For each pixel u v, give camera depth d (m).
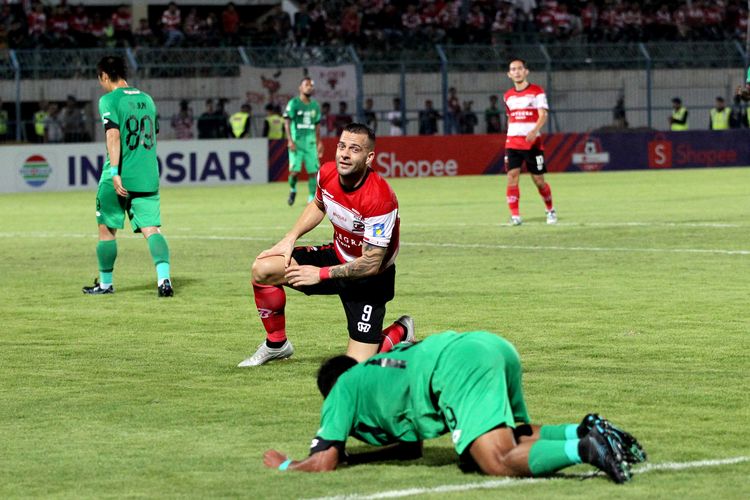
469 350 7.26
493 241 22.47
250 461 7.91
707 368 10.80
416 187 40.59
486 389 7.19
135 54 47.06
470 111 48.91
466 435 7.18
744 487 7.10
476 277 17.47
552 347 11.93
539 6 58.44
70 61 46.34
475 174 48.22
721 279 16.72
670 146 49.94
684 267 18.12
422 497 6.94
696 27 58.25
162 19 52.88
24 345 12.64
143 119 15.95
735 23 59.00
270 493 7.12
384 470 7.61
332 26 55.69
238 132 45.81
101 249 16.39
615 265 18.55
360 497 6.97
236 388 10.30
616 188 37.78
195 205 34.34
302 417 9.20
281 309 11.19
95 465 7.87
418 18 57.03
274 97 47.75
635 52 51.53
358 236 10.05
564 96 51.34
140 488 7.31
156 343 12.65
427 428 7.39
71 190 43.12
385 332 10.27
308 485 7.26
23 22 50.56
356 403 7.57
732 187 37.22
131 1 54.38
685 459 7.76
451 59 50.31
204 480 7.45
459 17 57.44
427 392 7.34
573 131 51.62
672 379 10.34
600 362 11.14
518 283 16.73
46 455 8.15
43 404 9.80
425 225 26.14
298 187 42.75
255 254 21.31
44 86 46.62
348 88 47.94
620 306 14.49
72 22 52.28
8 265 20.30
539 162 25.44
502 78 50.88
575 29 57.31
